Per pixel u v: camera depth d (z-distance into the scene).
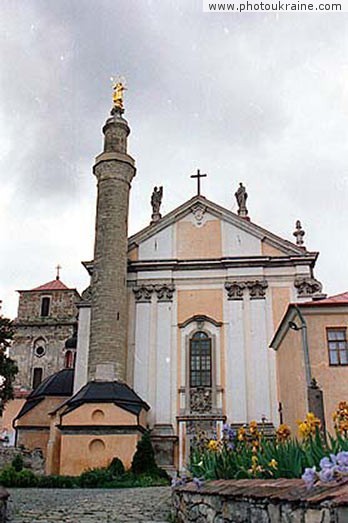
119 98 43.44
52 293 65.56
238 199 43.56
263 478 8.30
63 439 32.50
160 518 13.03
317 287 38.44
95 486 27.17
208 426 35.75
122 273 38.06
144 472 30.41
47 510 14.61
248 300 38.59
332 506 4.32
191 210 41.62
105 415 32.81
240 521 7.20
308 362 23.00
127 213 39.78
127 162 40.44
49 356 62.72
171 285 39.59
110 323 36.41
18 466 30.86
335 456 5.30
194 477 11.55
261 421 35.47
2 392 26.00
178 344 38.28
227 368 37.16
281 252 39.81
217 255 40.22
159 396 36.91
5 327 26.62
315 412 20.98
